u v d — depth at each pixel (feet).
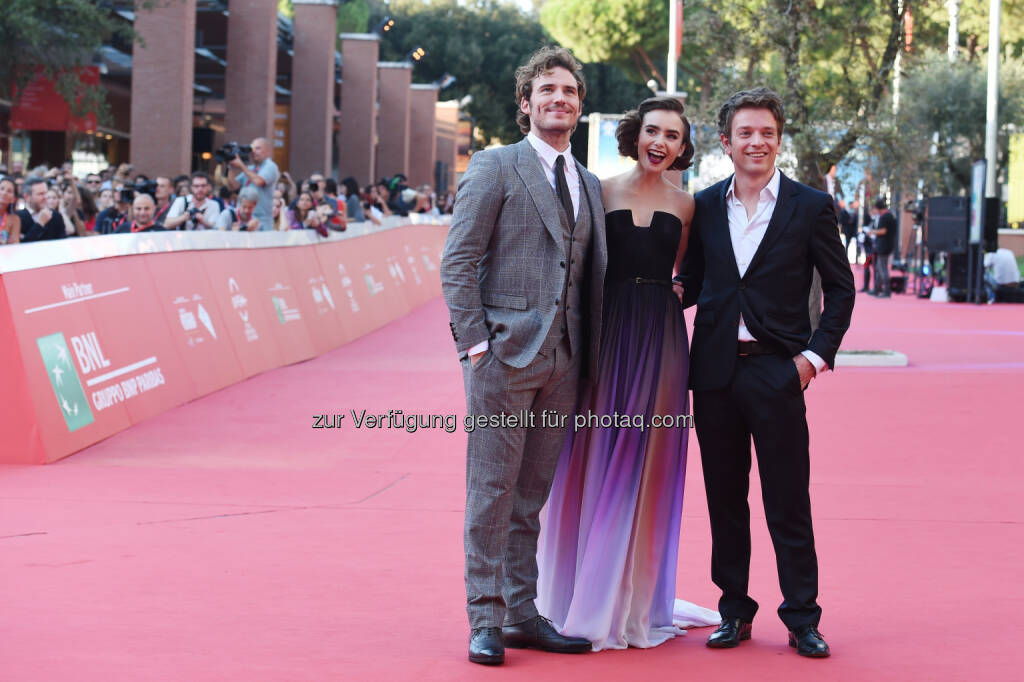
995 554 18.12
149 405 30.12
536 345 13.41
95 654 12.87
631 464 14.20
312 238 46.78
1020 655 13.43
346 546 18.16
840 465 25.67
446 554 17.74
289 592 15.53
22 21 66.49
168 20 73.67
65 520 19.63
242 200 42.16
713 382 14.03
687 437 14.48
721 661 13.35
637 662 13.34
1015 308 72.49
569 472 14.40
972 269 77.10
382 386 36.27
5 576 16.08
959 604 15.48
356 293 51.75
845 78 45.85
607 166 71.31
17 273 25.23
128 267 30.58
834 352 13.80
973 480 24.26
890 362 42.11
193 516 20.12
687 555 18.07
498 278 13.67
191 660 12.74
